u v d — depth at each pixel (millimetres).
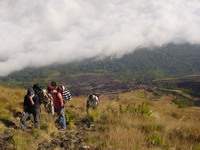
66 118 8414
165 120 10688
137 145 5805
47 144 5973
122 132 6715
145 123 8656
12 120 7961
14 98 13023
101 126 8195
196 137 7219
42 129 7234
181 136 7398
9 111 9031
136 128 7754
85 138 6602
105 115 9961
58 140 6383
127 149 5473
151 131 7559
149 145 6121
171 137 7266
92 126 8469
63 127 7703
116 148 5562
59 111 7727
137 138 6316
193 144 6574
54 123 8188
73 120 8625
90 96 11203
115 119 9000
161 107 23844
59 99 7637
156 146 6125
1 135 6164
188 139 7148
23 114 7078
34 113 7293
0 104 10047
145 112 10812
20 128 7039
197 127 8414
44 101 7406
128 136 6359
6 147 5332
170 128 8266
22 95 15234
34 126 7344
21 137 5785
